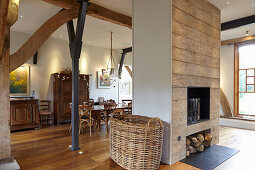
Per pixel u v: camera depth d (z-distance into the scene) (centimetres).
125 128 280
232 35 614
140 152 265
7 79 304
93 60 805
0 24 196
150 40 333
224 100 675
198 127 361
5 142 298
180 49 320
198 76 362
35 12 449
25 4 405
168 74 304
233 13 445
